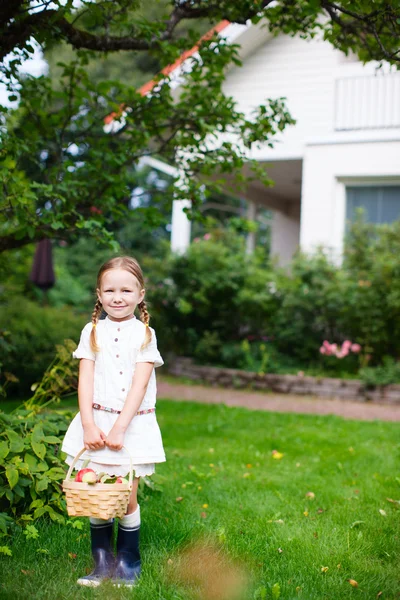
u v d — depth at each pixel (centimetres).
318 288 877
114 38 413
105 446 248
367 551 295
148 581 251
